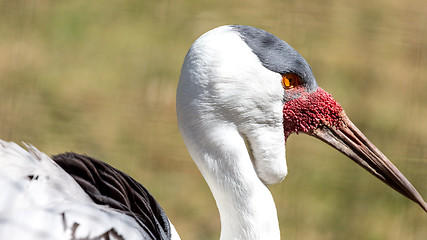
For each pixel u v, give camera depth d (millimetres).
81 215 4949
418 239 10422
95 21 13867
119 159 10812
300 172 11016
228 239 5895
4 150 5172
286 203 10570
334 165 11219
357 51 13883
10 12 13680
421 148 11961
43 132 11109
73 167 5484
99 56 13008
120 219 5113
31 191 4988
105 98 12023
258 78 5625
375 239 10219
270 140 5812
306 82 5906
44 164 5242
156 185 10516
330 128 6137
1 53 12773
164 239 5500
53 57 12875
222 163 5680
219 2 14555
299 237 10102
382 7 15094
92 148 10922
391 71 13578
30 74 12328
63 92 12047
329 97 6043
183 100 5637
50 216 4852
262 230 5801
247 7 14375
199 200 10375
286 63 5754
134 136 11281
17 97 11797
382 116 12578
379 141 12016
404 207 10750
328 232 10195
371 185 11023
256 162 5863
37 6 13930
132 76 12617
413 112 12758
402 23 14641
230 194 5742
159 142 11219
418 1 15352
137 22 13992
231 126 5652
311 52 13680
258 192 5781
